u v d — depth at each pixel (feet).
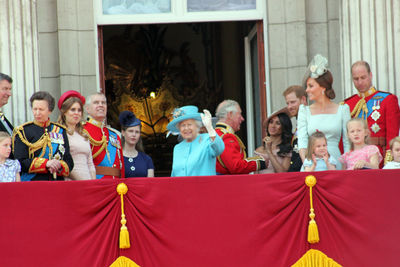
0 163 67.97
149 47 171.63
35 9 88.63
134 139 81.51
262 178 66.08
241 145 78.59
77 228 65.21
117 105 169.58
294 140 78.43
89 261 64.85
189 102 169.58
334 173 66.13
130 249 65.41
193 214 65.67
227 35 148.36
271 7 94.02
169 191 65.92
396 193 65.92
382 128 78.48
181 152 72.49
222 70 162.40
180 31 172.65
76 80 91.86
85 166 73.26
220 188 65.98
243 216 65.72
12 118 85.66
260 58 95.55
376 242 65.57
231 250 65.46
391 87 87.10
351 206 65.72
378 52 87.71
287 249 65.46
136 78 170.50
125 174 80.84
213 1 95.91
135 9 95.14
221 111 77.46
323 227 65.72
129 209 65.72
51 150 70.03
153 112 169.07
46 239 64.90
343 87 91.35
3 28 86.38
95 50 92.58
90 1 92.79
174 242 65.46
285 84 93.50
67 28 91.86
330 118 73.87
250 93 102.42
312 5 93.86
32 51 87.71
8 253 64.75
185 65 171.53
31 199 65.21
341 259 65.36
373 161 70.90
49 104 70.64
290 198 65.67
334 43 93.25
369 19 88.33
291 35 93.40
